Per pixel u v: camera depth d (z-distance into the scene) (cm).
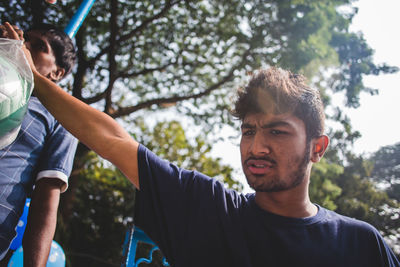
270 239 93
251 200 104
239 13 509
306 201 97
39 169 131
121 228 473
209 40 534
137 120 597
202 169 537
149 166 99
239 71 515
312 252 90
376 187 1026
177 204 98
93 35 509
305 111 94
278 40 491
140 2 503
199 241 94
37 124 131
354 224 98
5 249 118
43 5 413
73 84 459
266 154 91
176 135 569
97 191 491
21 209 125
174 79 556
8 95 89
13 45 98
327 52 473
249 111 98
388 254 95
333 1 491
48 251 122
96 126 99
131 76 499
